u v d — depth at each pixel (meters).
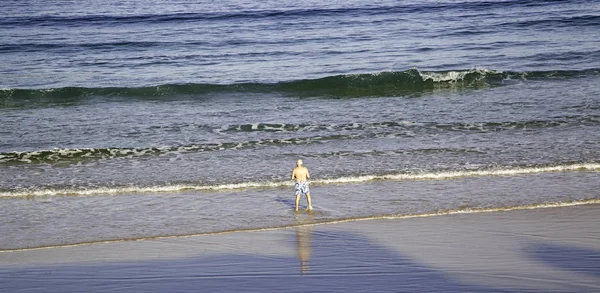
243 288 12.71
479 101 31.89
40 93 34.50
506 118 28.25
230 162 23.38
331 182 21.02
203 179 21.55
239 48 47.44
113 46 48.94
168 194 20.28
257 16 63.06
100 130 28.02
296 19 61.09
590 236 15.77
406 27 55.25
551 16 57.62
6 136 27.17
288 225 17.31
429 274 13.30
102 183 21.30
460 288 12.44
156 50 47.25
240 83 35.59
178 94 34.94
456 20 58.31
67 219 18.12
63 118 30.23
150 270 13.97
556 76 36.75
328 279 13.13
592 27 51.69
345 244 15.61
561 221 17.02
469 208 18.34
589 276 13.05
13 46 49.31
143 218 18.12
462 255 14.52
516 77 36.78
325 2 72.94
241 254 15.03
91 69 41.50
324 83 36.06
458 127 27.22
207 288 12.76
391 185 20.64
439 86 35.91
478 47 45.88
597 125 26.77
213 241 16.11
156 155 24.36
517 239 15.63
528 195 19.34
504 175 21.31
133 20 62.19
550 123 27.25
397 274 13.34
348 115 29.88
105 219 18.09
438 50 45.38
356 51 45.66
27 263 14.66
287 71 39.94
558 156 23.02
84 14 66.69
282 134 26.88
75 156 24.31
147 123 29.16
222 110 31.45
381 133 26.62
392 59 42.84
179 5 72.94
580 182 20.48
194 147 25.23
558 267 13.61
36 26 59.88
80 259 14.90
